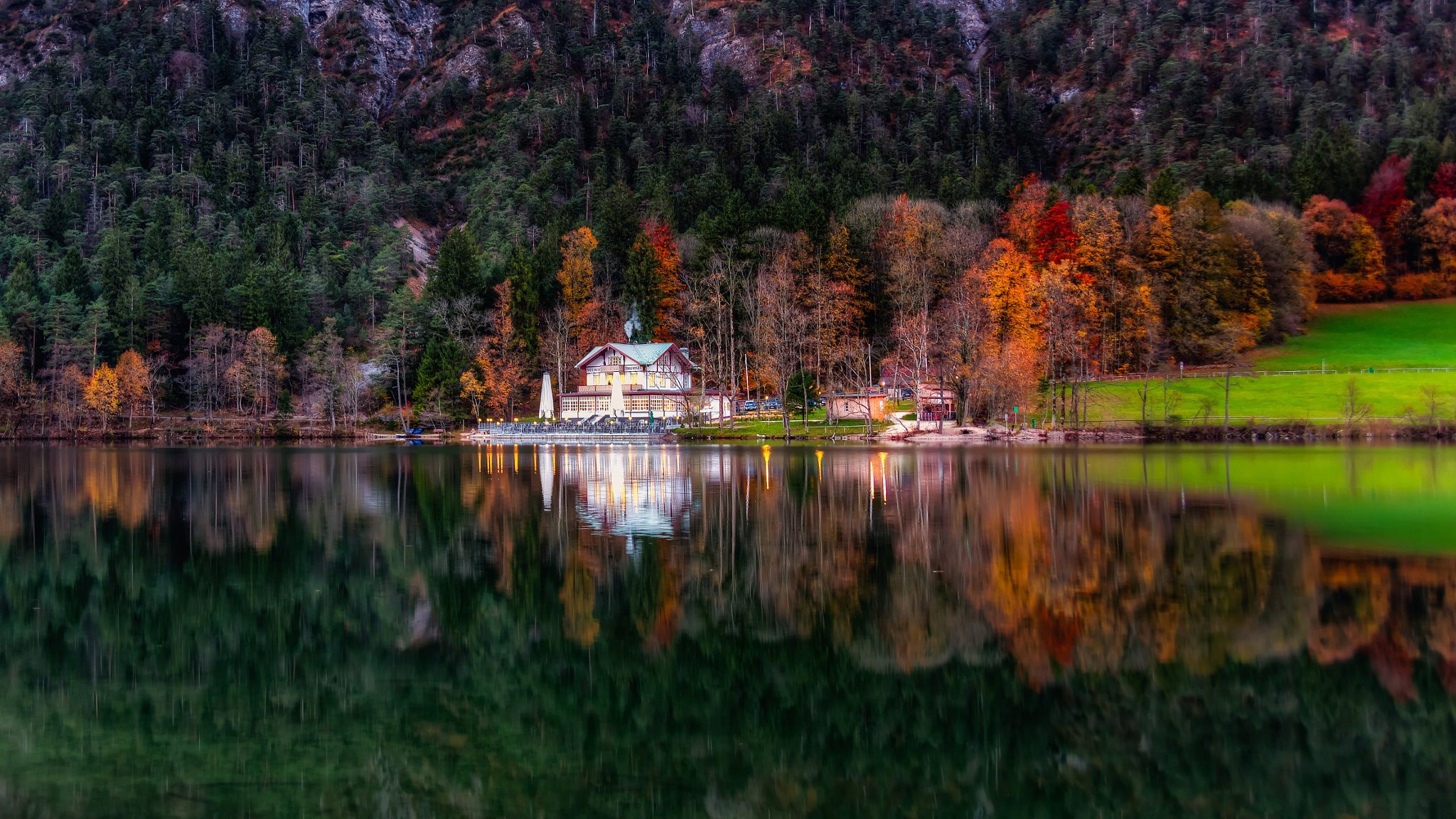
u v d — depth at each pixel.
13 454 101.25
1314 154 177.25
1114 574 30.56
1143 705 19.39
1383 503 45.75
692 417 119.38
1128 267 120.31
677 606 27.39
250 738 18.31
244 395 144.00
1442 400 101.12
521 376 138.25
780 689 20.64
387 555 35.47
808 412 121.94
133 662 23.09
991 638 23.81
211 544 38.12
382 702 20.33
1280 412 101.50
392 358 145.25
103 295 156.00
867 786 16.14
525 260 152.50
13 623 26.36
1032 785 16.11
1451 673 20.72
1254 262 131.12
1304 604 26.28
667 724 18.89
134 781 16.38
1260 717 18.53
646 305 146.75
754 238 146.50
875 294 142.75
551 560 33.91
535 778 16.52
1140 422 101.00
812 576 30.75
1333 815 14.77
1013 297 110.06
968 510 44.84
